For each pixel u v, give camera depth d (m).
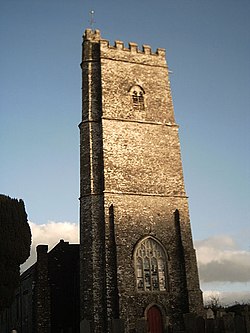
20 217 33.69
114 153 35.28
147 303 31.61
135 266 32.31
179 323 31.91
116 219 32.94
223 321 23.78
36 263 36.97
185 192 36.22
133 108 37.81
